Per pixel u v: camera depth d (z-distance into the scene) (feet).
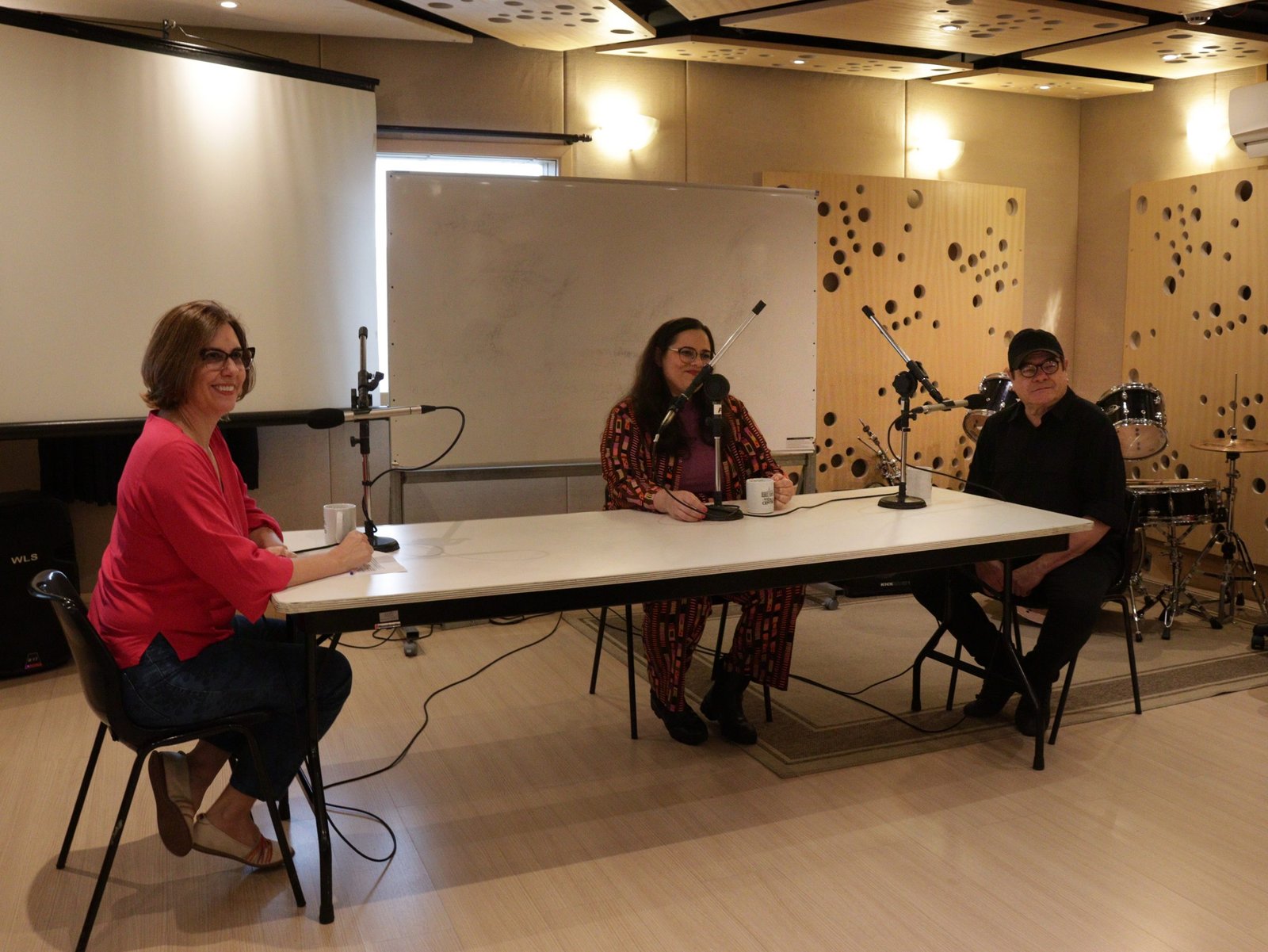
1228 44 15.51
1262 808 9.39
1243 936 7.41
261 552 7.60
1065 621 10.61
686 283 16.40
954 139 19.40
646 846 8.83
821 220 18.11
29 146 12.62
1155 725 11.36
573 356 15.92
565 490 16.47
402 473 15.42
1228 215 17.42
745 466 11.47
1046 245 20.39
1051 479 11.65
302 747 8.09
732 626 15.44
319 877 8.34
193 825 7.99
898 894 8.02
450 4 13.35
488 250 15.35
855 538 9.46
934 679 13.00
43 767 10.46
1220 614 15.16
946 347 19.43
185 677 7.42
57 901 8.00
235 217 14.26
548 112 16.67
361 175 15.20
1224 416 17.65
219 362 7.69
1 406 12.66
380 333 16.24
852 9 13.58
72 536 13.58
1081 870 8.34
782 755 10.60
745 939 7.47
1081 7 13.67
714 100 17.66
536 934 7.57
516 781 10.12
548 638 14.84
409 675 13.25
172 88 13.61
